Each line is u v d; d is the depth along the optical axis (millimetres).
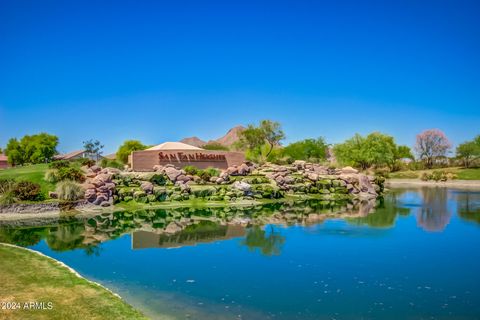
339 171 64688
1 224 30891
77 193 39000
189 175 50219
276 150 100375
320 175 60500
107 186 41656
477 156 118188
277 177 54375
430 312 12664
